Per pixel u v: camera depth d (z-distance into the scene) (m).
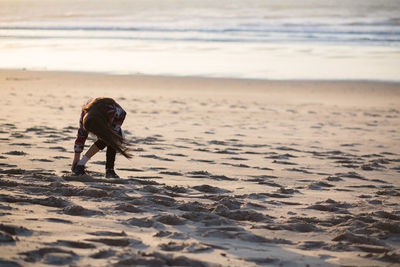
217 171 6.82
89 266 2.65
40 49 39.28
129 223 3.75
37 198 4.38
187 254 3.03
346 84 24.08
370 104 19.11
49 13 90.44
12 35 52.75
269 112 16.34
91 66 29.77
